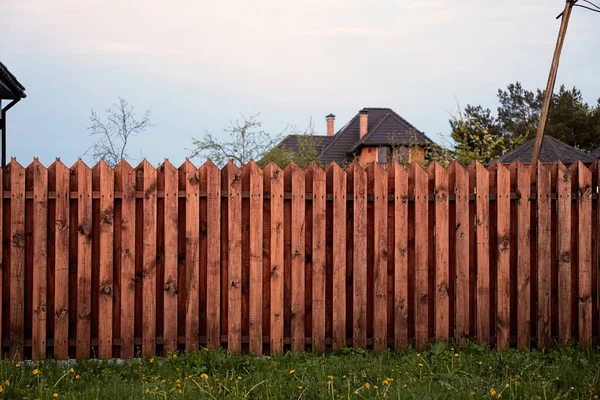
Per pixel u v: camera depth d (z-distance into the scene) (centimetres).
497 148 3194
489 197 682
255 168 661
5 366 579
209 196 655
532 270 693
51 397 492
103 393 502
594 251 694
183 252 664
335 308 668
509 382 532
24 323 649
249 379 549
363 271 670
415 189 673
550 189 684
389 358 636
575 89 4847
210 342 657
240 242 659
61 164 647
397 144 3547
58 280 647
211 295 656
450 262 686
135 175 654
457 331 676
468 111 5081
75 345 652
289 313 674
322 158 4419
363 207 670
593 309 696
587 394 505
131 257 653
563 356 627
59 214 646
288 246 672
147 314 651
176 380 536
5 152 1344
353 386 521
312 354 651
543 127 1156
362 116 4491
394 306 675
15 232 642
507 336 680
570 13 1154
